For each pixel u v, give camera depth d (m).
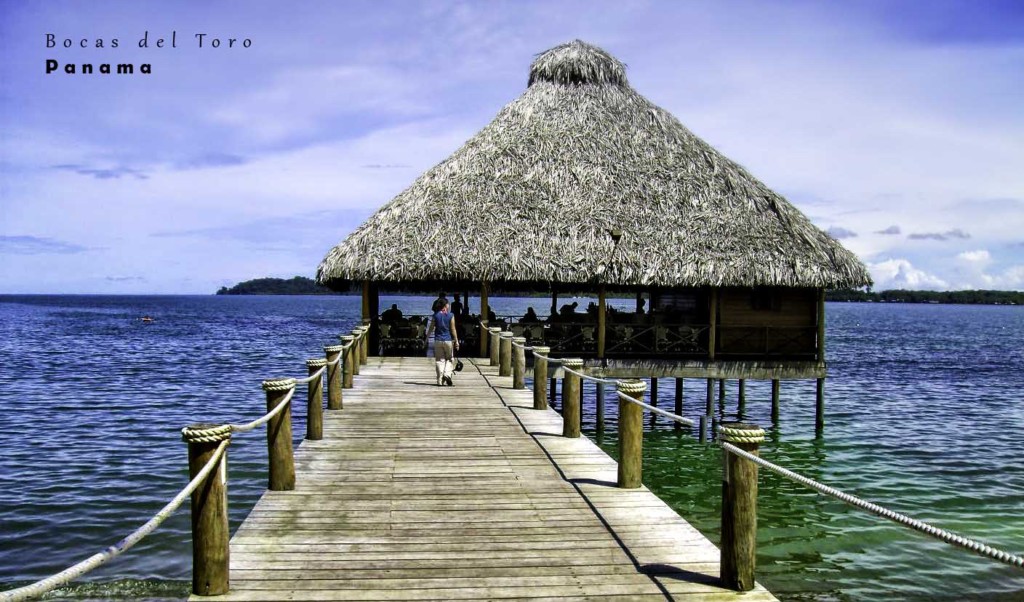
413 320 21.89
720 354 19.55
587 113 22.25
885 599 8.64
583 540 6.26
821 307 19.42
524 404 12.73
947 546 10.52
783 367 19.23
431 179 20.73
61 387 27.09
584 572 5.58
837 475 14.90
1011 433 19.61
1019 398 26.59
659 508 7.12
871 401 25.73
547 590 5.25
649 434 19.19
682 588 5.30
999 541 10.88
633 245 18.72
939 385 30.50
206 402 23.77
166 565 9.22
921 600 8.62
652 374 18.97
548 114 22.28
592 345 19.91
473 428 10.74
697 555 5.95
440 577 5.46
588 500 7.37
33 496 12.46
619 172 20.56
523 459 8.98
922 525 3.78
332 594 5.15
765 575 9.38
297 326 77.62
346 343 14.66
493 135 21.77
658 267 18.33
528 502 7.30
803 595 8.75
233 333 63.94
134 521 11.20
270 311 135.88
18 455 15.59
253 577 5.43
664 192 20.12
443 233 19.03
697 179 20.58
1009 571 9.54
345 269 18.80
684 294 22.62
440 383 14.94
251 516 6.81
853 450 17.36
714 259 18.42
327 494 7.51
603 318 18.95
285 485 7.63
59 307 155.25
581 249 18.62
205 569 5.10
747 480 5.28
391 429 10.65
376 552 5.95
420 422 11.15
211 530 5.11
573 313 20.97
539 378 12.26
